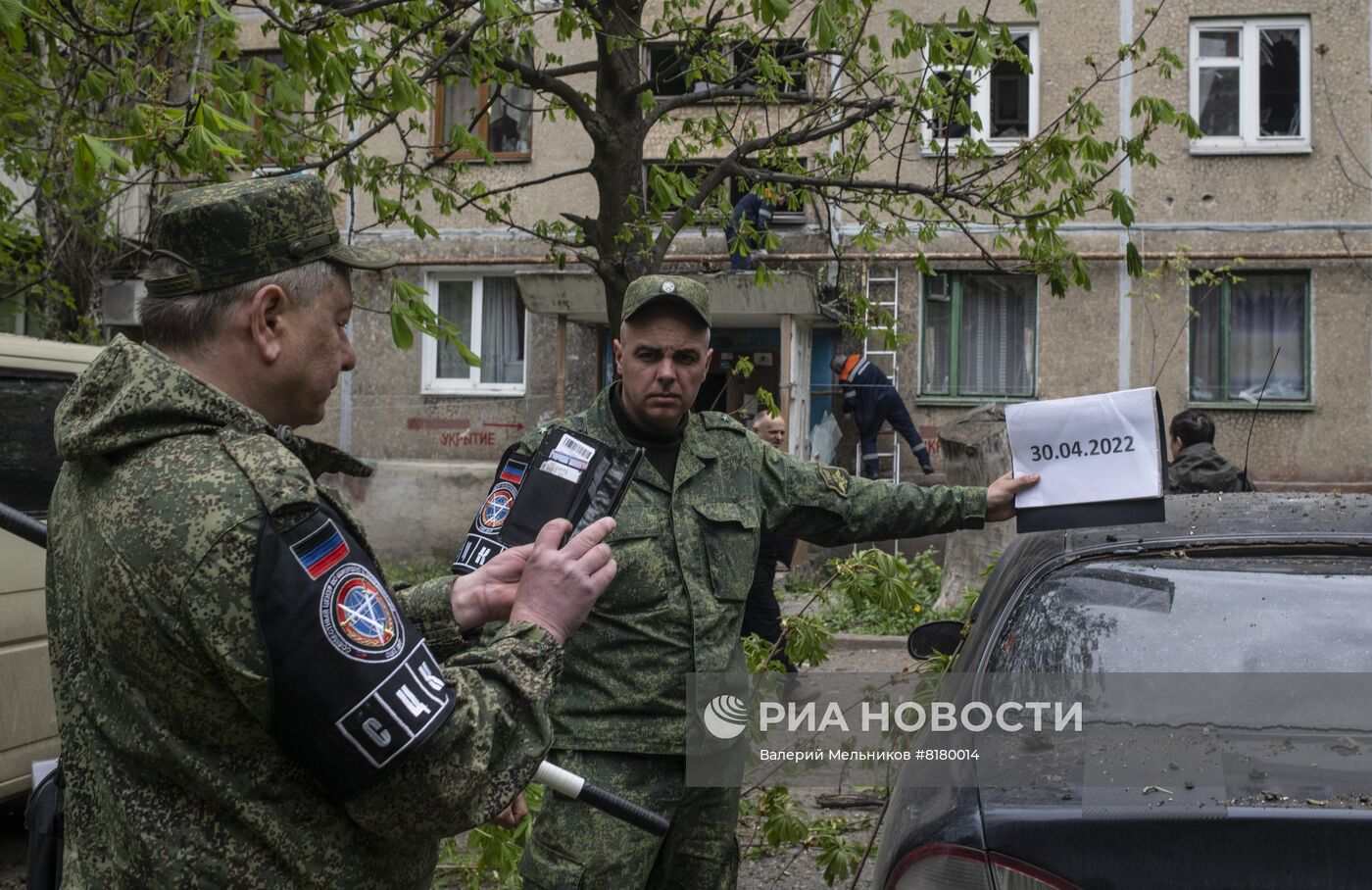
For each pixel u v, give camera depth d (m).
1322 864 2.01
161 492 1.55
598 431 3.08
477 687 1.68
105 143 3.66
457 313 16.03
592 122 6.19
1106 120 14.58
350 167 6.41
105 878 1.61
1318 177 14.24
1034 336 14.68
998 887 2.16
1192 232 14.41
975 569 9.66
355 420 15.99
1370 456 14.15
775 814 4.00
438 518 15.37
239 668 1.50
